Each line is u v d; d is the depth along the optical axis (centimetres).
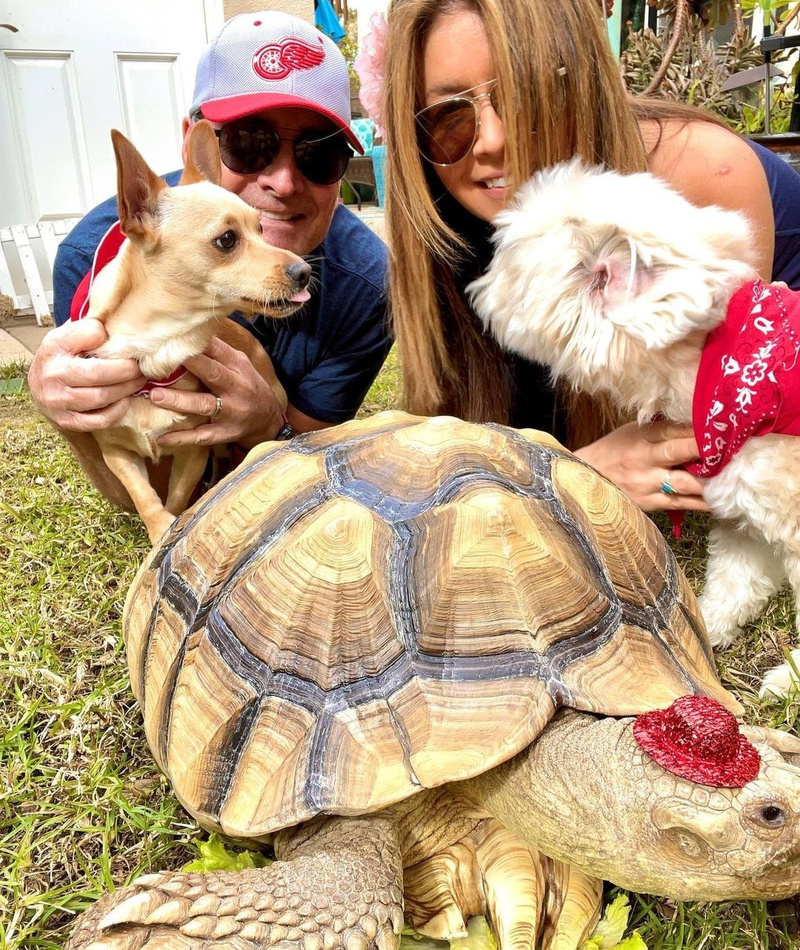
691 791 94
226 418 214
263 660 124
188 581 144
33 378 207
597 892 123
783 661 192
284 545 130
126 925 98
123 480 211
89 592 217
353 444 146
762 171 221
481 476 131
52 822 146
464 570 120
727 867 92
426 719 113
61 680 181
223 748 122
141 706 147
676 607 138
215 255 188
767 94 387
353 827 113
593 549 131
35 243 543
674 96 407
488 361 234
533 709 110
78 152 537
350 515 128
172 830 144
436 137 197
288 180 229
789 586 211
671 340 155
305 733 116
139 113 545
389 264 222
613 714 110
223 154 229
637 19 577
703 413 166
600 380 172
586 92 186
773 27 496
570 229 156
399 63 192
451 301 225
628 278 152
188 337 199
